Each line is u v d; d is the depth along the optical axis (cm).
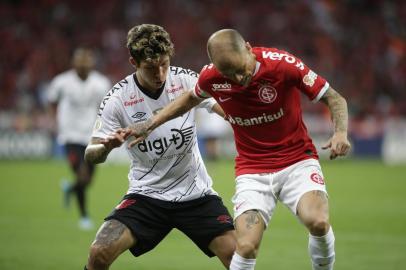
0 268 2522
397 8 11025
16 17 10331
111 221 1772
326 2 10969
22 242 3116
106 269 1733
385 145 8450
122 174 6675
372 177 6550
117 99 1827
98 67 9712
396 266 2552
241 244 1672
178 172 1834
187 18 10550
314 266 1744
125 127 1844
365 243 3092
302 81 1720
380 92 9644
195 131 1867
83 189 3600
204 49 10119
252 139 1808
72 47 9994
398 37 10638
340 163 8188
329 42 10338
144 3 10675
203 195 1839
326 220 1659
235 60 1611
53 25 10281
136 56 1705
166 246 3050
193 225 1809
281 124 1773
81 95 3766
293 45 10288
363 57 10150
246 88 1717
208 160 6656
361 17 10825
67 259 2719
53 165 7544
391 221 3816
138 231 1773
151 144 1811
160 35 1698
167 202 1816
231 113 1781
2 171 6812
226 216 1817
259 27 10481
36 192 5184
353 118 8888
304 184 1745
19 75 9438
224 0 10781
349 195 5153
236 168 1856
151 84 1767
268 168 1797
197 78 1872
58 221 3784
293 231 3481
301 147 1803
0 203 4553
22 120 8294
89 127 3769
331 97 1725
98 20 10431
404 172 7075
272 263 2645
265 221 1759
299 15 10638
